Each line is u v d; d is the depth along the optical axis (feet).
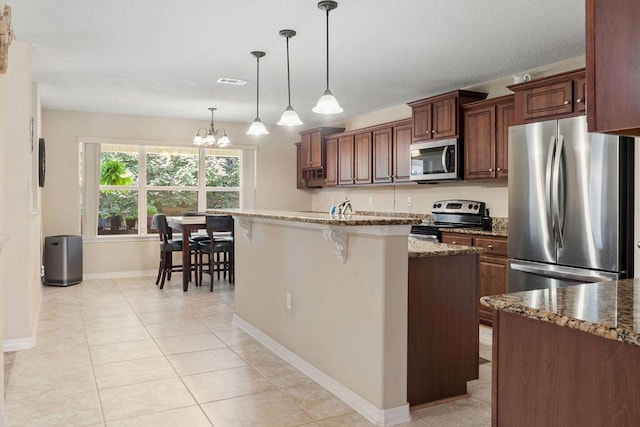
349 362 8.86
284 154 25.99
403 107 20.17
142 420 8.09
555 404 4.40
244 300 13.64
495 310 4.99
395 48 12.66
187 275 19.11
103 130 22.06
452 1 9.71
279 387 9.55
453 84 16.48
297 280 10.69
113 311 15.66
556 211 11.55
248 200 25.20
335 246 9.19
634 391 3.78
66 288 19.48
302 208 26.61
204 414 8.32
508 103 14.12
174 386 9.53
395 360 8.09
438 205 17.90
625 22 4.21
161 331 13.41
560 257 11.50
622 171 10.41
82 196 21.94
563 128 11.44
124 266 22.61
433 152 16.57
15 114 11.89
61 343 12.25
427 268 8.65
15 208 11.81
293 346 10.89
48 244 19.81
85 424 7.93
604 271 10.63
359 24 10.96
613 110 4.32
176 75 15.47
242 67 14.52
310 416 8.29
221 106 20.49
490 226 16.12
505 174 14.24
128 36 11.81
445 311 8.87
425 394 8.71
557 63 13.96
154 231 23.44
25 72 12.04
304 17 10.59
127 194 23.02
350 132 21.43
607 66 4.36
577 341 4.20
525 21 10.78
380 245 8.02
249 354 11.54
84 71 14.98
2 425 7.11
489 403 8.84
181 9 10.16
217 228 18.95
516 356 4.76
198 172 24.31
